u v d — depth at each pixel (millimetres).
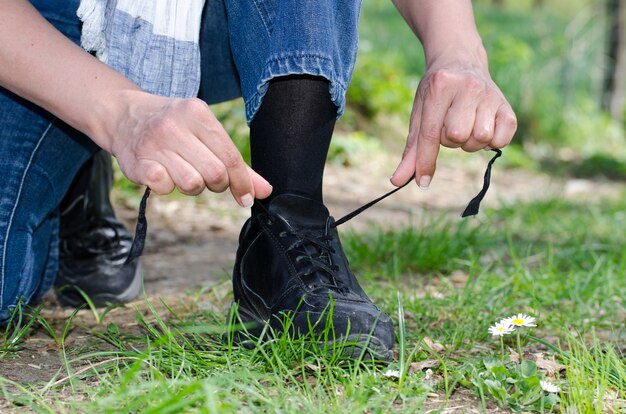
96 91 1390
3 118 1873
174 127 1305
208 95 2057
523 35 14734
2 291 1947
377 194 6602
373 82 8820
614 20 12758
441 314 2465
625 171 9648
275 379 1577
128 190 5262
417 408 1513
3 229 1919
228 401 1470
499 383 1632
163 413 1292
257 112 1755
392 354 1743
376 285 2869
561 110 11852
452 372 1722
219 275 3264
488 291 2701
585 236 4422
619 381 1689
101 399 1420
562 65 13000
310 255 1805
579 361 1712
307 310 1740
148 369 1648
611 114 12844
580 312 2578
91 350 1916
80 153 2027
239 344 1772
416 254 3484
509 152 9492
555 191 7203
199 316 2311
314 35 1610
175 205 5113
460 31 1729
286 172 1785
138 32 1763
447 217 5555
